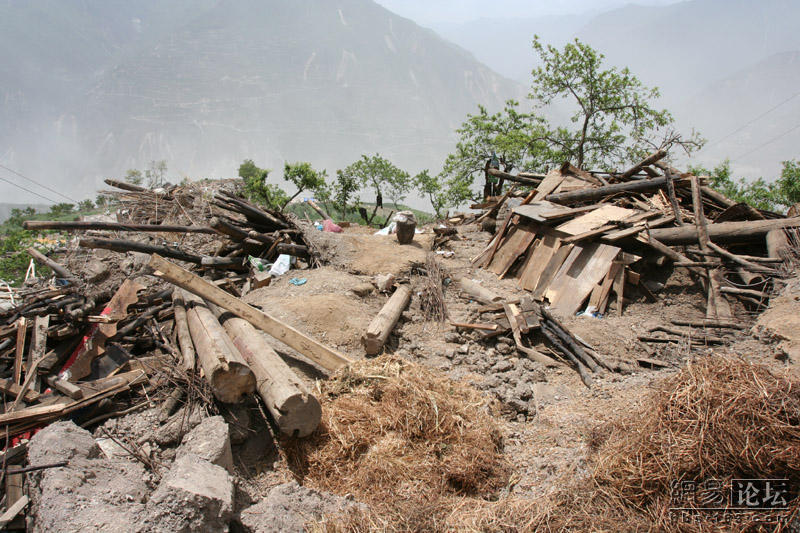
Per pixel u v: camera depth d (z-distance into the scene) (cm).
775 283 851
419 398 559
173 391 560
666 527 375
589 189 1255
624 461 421
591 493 421
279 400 498
